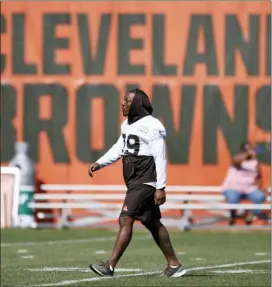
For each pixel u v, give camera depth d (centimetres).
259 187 7262
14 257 5025
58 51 7425
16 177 6981
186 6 7394
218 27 7388
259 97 7375
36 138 7419
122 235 3481
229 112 7375
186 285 3328
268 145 7344
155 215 3547
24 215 7269
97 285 3353
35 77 7425
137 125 3484
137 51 7394
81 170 7406
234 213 7288
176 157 7388
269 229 7250
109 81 7406
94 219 7388
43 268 4331
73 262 4716
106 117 7406
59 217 7319
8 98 7425
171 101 7375
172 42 7394
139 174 3488
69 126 7406
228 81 7381
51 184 7406
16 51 7425
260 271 4103
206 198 7238
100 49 7406
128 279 3562
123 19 7394
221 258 5022
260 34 7381
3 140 7412
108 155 3591
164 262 4738
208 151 7381
